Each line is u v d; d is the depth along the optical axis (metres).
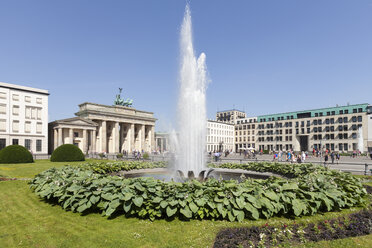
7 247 7.02
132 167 21.52
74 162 37.28
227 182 9.84
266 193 8.64
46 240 7.32
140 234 7.41
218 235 7.21
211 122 120.75
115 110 90.69
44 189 11.58
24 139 60.81
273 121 114.62
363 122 88.69
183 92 22.81
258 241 6.88
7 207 10.93
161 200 8.48
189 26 22.41
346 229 7.77
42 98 64.81
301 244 6.71
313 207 9.08
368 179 17.98
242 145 128.25
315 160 44.50
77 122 73.62
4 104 57.84
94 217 8.91
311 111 104.56
